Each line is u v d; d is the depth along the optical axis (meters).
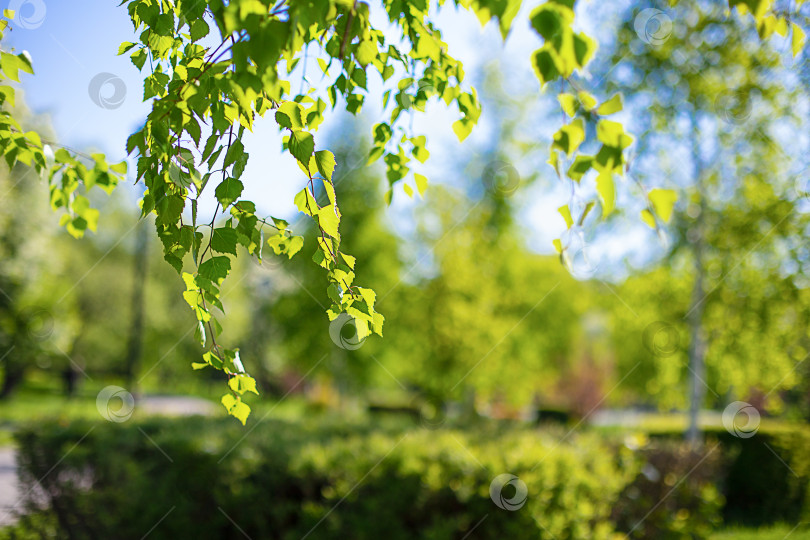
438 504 3.84
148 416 6.25
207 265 1.51
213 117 1.44
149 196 1.53
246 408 1.76
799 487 7.58
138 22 1.87
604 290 10.11
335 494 3.91
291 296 13.12
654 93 7.96
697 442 7.66
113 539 4.43
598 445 5.16
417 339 10.23
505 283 11.52
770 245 7.85
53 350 14.39
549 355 17.22
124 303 19.83
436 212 10.53
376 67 2.19
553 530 3.81
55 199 2.59
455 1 2.09
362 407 15.88
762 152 7.79
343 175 12.51
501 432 6.04
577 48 0.97
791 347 8.01
